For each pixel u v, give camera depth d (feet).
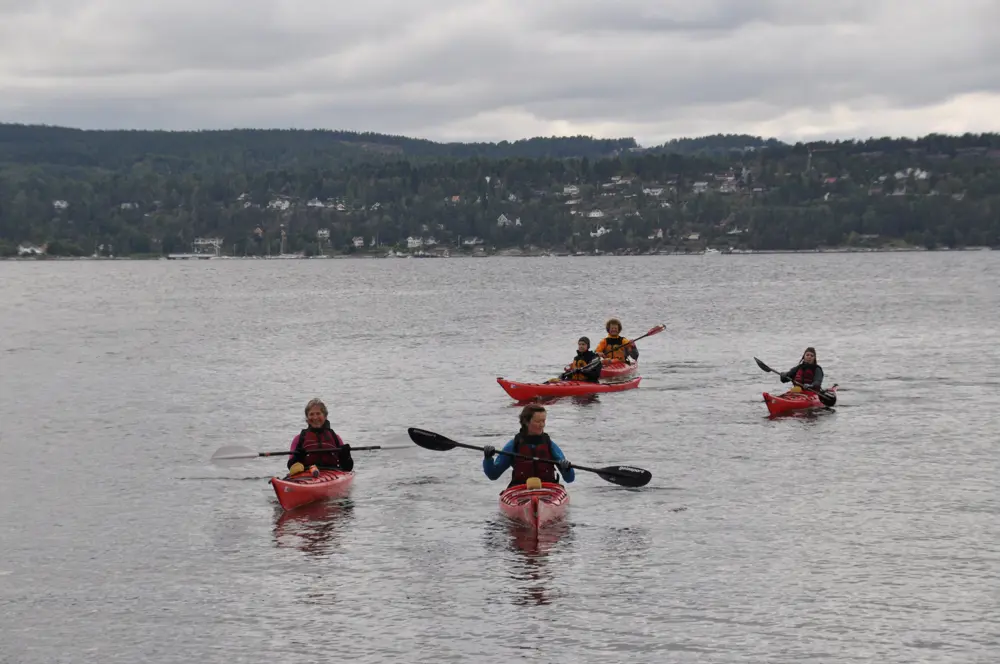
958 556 63.10
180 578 61.72
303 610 56.70
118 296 449.48
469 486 82.74
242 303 376.68
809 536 67.56
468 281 594.24
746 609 55.83
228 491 82.07
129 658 51.21
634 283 535.19
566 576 61.26
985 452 91.30
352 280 631.56
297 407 122.83
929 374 143.64
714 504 75.77
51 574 62.54
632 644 52.01
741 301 343.87
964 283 457.27
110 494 81.15
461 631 53.83
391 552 66.08
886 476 82.99
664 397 126.31
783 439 98.78
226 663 50.60
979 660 49.57
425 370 158.20
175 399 129.80
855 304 312.50
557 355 179.32
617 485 82.07
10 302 407.03
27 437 104.73
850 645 51.37
